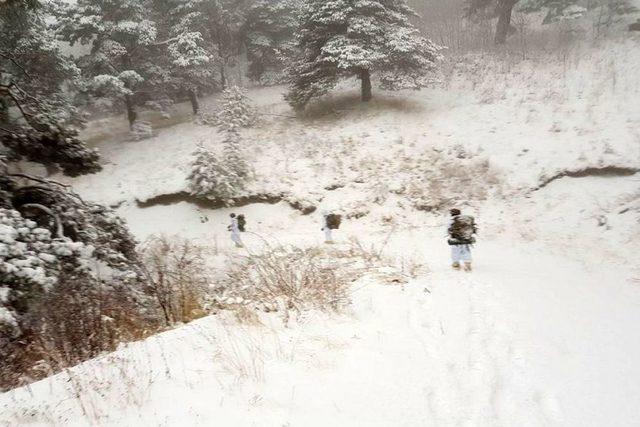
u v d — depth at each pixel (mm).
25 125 10867
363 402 4477
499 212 16312
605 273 10898
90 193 21438
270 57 34438
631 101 19266
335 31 24375
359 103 25875
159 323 7656
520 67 25375
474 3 30734
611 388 5016
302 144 22547
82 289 7750
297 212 18891
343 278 9305
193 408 4234
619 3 27609
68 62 23312
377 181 19312
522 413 4480
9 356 6242
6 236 7473
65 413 4277
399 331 6375
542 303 7910
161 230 18781
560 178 16719
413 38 23281
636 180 15430
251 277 10375
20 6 12086
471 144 19844
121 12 26266
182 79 28734
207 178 18922
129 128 30125
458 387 4891
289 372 4949
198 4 29781
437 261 11922
